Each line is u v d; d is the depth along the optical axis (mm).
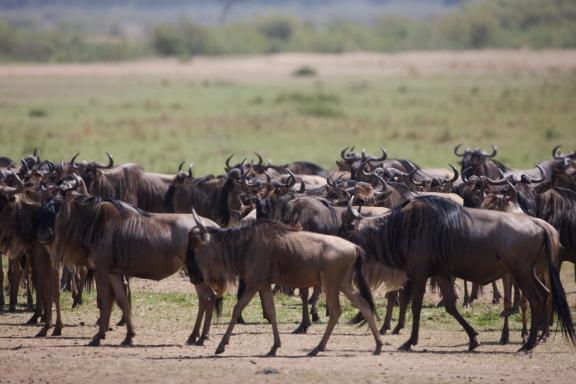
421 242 55062
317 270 51688
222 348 52000
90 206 55375
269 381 45406
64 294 72625
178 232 55344
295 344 55625
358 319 53844
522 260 54281
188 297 71812
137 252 54812
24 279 74938
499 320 65062
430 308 69500
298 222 64250
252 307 69000
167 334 58406
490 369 49062
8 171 68562
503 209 62312
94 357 50438
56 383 45062
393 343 56562
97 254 54844
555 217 65125
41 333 57219
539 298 54438
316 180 83562
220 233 52500
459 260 54688
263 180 75375
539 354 53750
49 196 55281
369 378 46062
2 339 55875
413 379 46062
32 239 60125
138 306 68000
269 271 51938
